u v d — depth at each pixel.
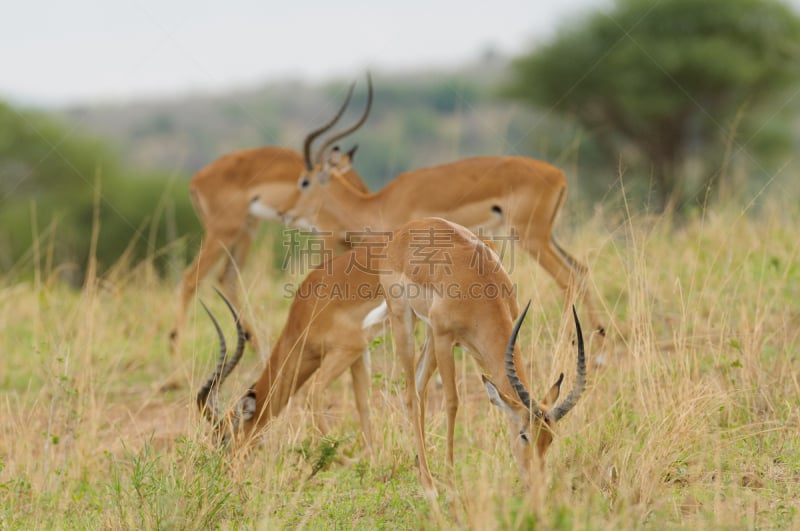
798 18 38.66
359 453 12.45
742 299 13.26
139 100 101.44
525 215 16.78
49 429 12.27
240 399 12.03
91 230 43.00
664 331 14.28
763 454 10.35
